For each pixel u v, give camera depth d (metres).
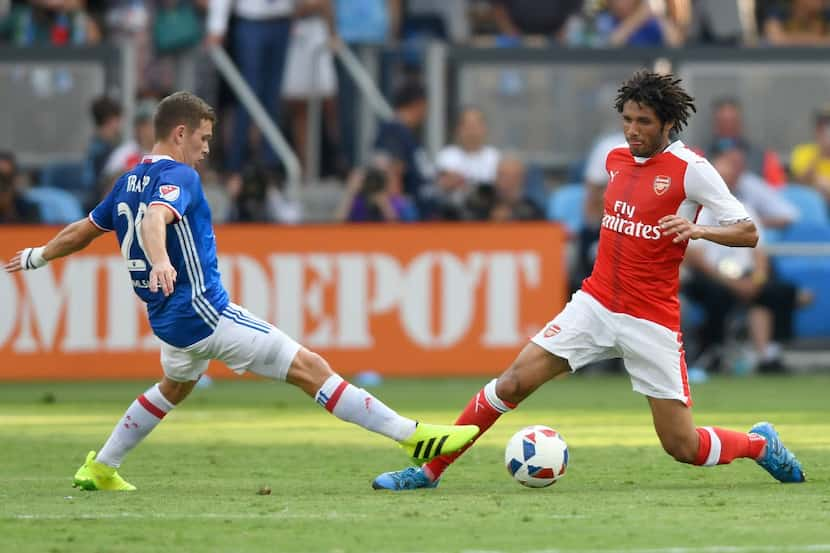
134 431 28.83
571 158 71.62
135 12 79.06
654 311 28.30
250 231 62.03
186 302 27.66
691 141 71.50
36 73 70.94
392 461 34.62
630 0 75.69
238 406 52.44
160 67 73.12
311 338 62.16
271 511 25.44
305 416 48.06
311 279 62.16
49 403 53.06
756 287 65.75
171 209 26.98
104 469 28.89
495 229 62.50
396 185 67.50
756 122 71.62
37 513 25.30
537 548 21.34
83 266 61.97
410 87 70.38
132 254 28.14
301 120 72.31
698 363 66.81
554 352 28.45
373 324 62.34
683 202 28.17
